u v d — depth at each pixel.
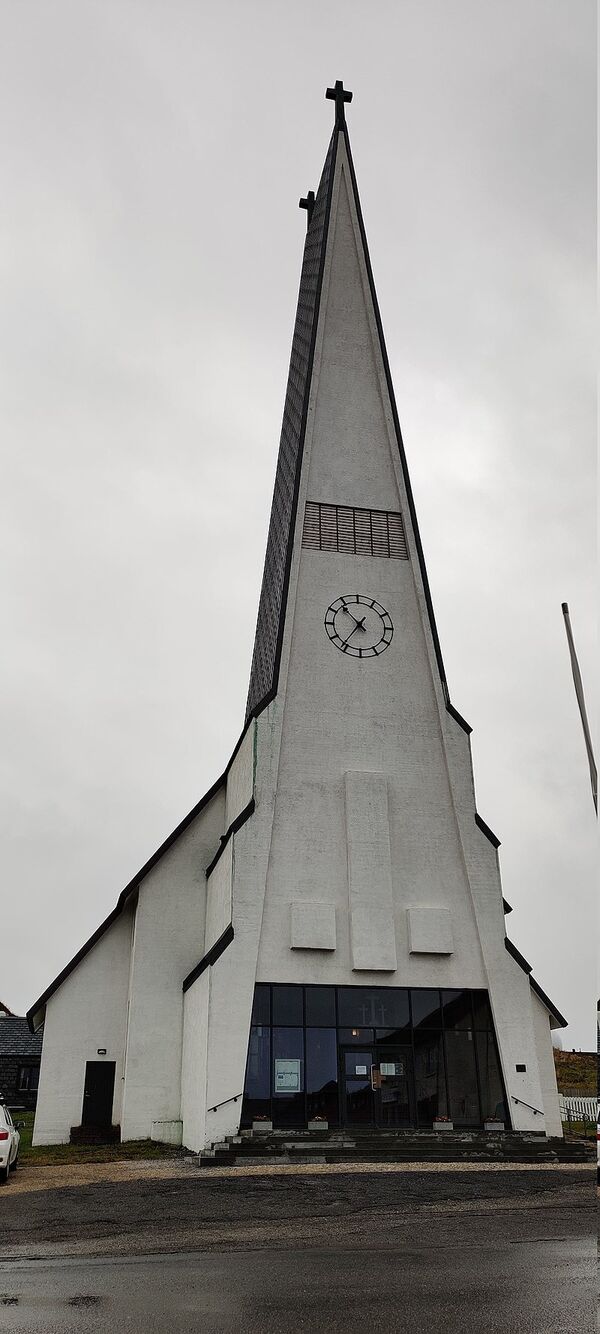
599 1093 11.63
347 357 39.53
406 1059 29.20
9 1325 7.82
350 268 41.25
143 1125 31.98
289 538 35.53
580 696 21.80
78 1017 35.00
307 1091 28.22
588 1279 9.48
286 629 33.88
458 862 32.09
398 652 34.62
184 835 36.38
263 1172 22.25
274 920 29.89
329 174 44.38
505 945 31.11
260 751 31.66
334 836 31.34
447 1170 22.47
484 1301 8.57
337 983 29.61
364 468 37.62
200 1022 29.62
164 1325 7.79
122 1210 15.85
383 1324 7.79
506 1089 29.19
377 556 36.09
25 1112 48.06
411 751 33.25
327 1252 11.38
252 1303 8.59
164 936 34.69
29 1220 14.79
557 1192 17.94
